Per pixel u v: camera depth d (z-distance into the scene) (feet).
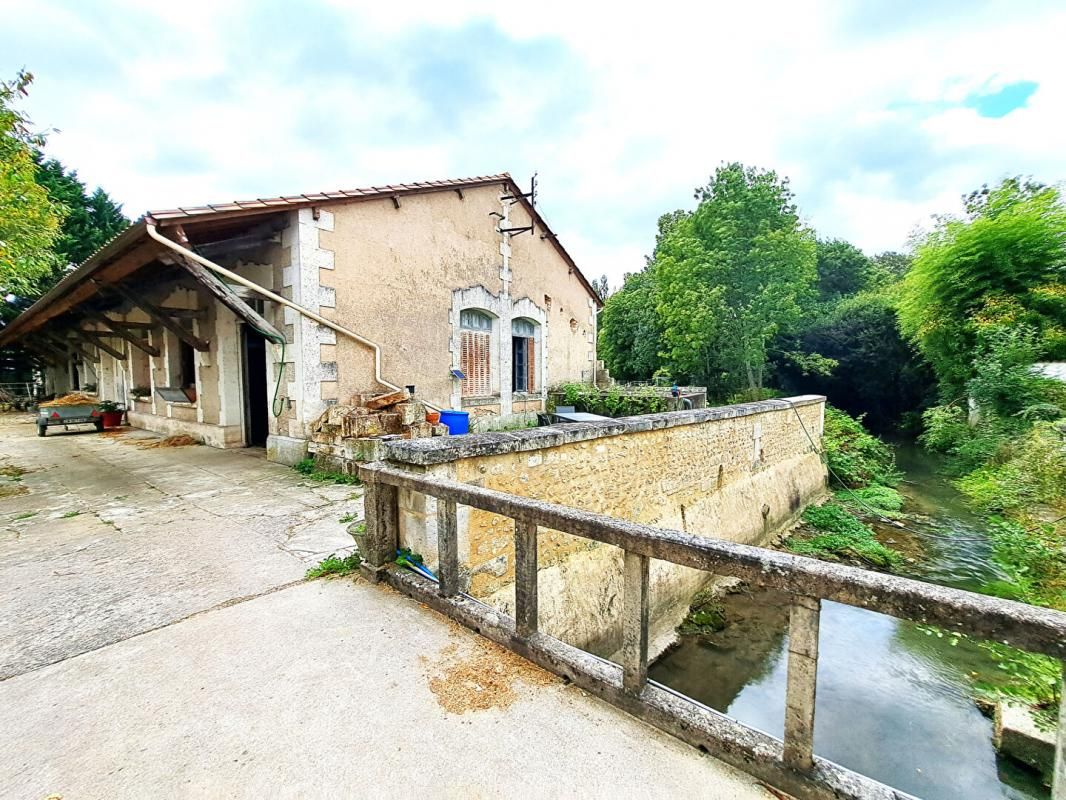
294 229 20.66
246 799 4.71
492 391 31.96
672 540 5.38
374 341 23.81
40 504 15.89
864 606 4.21
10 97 18.19
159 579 10.05
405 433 19.86
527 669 6.81
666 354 59.57
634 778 4.90
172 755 5.28
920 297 38.50
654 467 16.28
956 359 35.73
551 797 4.70
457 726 5.70
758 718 11.89
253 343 28.22
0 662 7.11
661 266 58.29
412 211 25.73
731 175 53.42
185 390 31.35
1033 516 16.79
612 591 13.83
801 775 4.51
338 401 22.21
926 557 21.84
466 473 10.16
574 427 13.03
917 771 10.14
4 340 40.22
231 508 15.37
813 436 32.01
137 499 16.47
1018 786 9.66
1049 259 31.71
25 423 42.55
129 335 30.94
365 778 4.96
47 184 55.88
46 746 5.44
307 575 10.14
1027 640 3.57
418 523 9.58
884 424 56.39
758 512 23.08
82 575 10.27
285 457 21.99
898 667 14.03
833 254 72.95
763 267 51.85
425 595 8.74
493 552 10.90
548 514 6.59
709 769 4.98
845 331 57.57
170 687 6.48
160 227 16.10
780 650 14.76
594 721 5.74
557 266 38.63
